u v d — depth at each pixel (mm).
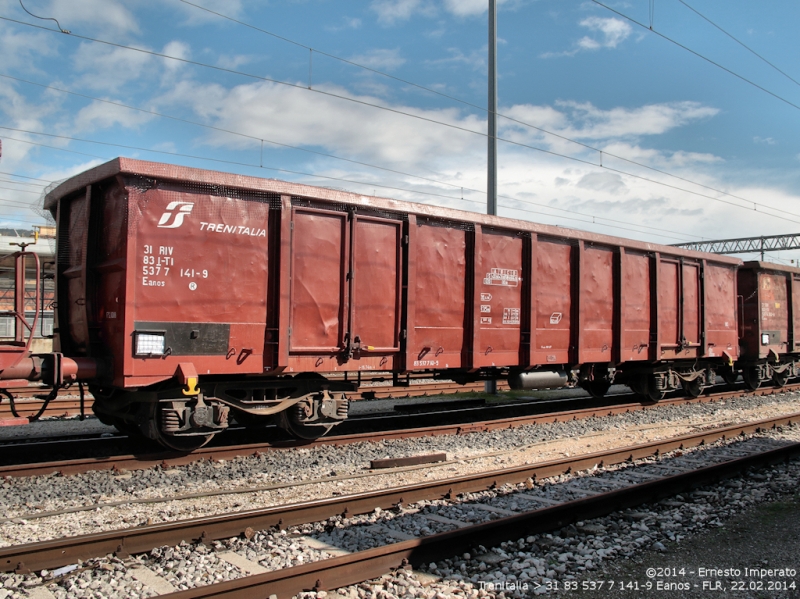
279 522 5672
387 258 9969
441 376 11992
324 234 9211
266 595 4234
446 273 10766
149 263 7711
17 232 17688
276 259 8734
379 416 12648
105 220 8164
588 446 10344
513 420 11758
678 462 9047
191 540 5234
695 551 5523
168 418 7965
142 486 7137
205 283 8133
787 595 4637
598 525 6086
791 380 24109
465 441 10180
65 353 8906
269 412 8945
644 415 13531
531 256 11969
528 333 11914
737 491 7562
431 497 6844
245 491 7043
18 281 7586
